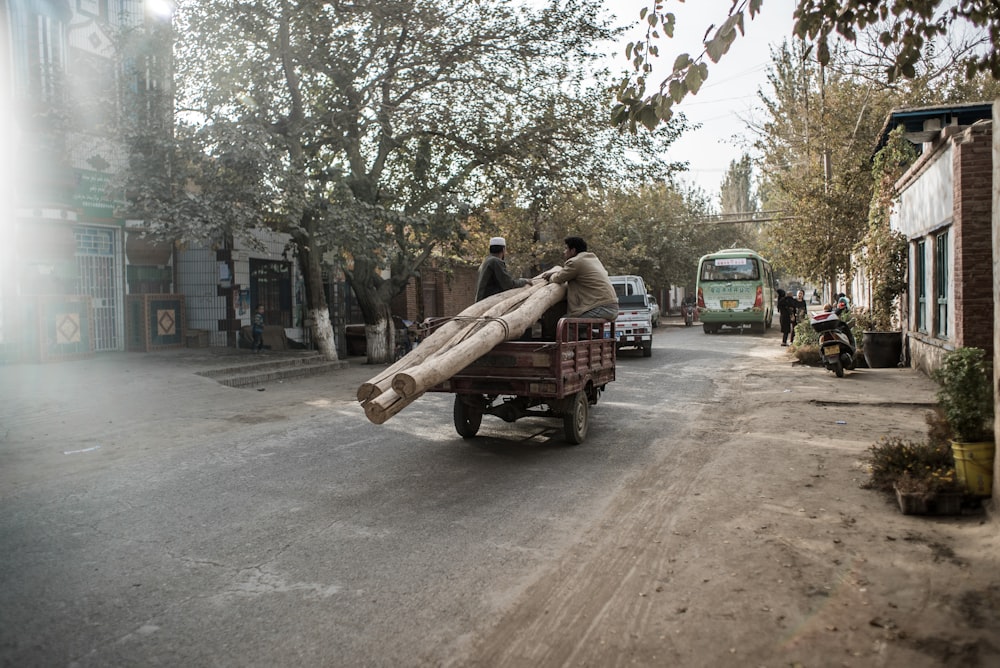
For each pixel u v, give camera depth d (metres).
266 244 20.08
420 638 3.63
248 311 18.66
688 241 44.38
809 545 4.64
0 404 10.23
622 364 17.41
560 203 22.53
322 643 3.59
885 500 5.53
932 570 4.14
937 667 3.14
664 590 4.09
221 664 3.40
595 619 3.78
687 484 6.35
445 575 4.43
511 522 5.45
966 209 10.35
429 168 18.98
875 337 14.75
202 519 5.58
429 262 21.83
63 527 5.40
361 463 7.42
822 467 6.60
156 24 15.00
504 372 7.65
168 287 18.02
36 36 13.71
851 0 5.54
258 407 11.05
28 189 13.73
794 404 10.34
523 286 9.38
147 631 3.72
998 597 3.76
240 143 13.64
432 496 6.18
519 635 3.64
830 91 22.55
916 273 14.20
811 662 3.23
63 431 9.02
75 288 15.01
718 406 10.73
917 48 5.83
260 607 4.00
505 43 17.47
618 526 5.29
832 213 20.17
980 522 4.91
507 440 8.55
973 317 10.37
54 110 13.47
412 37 16.92
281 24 15.23
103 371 12.95
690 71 4.95
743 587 4.05
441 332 7.45
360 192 17.86
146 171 13.90
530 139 18.03
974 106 12.59
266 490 6.41
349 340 21.34
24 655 3.47
